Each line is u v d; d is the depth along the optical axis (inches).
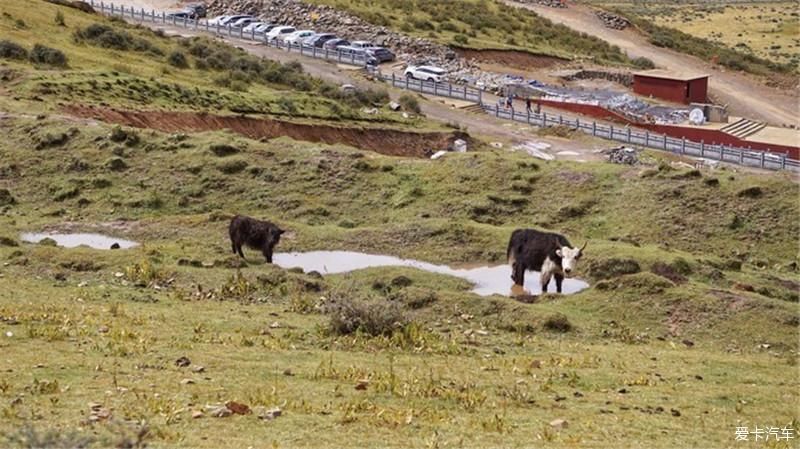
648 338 1104.2
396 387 768.3
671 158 2992.1
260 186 1881.2
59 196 1813.5
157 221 1660.9
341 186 1902.1
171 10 5078.7
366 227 1632.6
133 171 1915.6
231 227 1444.4
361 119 3011.8
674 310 1172.5
